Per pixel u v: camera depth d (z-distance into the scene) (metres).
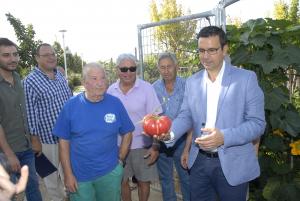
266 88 3.29
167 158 4.04
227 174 2.60
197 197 2.91
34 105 4.06
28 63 11.70
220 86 2.59
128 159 3.88
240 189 2.68
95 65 2.94
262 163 3.48
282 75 3.40
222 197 2.76
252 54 3.27
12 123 3.59
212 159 2.70
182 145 3.87
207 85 2.67
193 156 2.84
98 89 2.89
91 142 2.98
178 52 4.49
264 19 3.35
